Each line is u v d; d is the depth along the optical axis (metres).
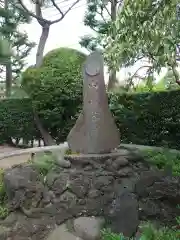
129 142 7.77
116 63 3.46
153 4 3.13
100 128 4.27
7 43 8.64
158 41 2.98
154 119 7.43
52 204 3.74
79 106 8.78
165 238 2.91
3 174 4.38
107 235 3.14
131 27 3.22
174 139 7.11
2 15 9.05
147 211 3.48
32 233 3.50
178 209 3.51
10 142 10.17
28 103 9.70
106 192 3.73
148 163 4.31
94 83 4.28
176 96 7.07
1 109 9.90
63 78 8.68
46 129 9.52
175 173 4.03
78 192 3.74
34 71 8.79
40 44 10.16
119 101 7.85
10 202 3.85
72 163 4.14
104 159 4.11
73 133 4.38
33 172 4.10
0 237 3.44
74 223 3.49
